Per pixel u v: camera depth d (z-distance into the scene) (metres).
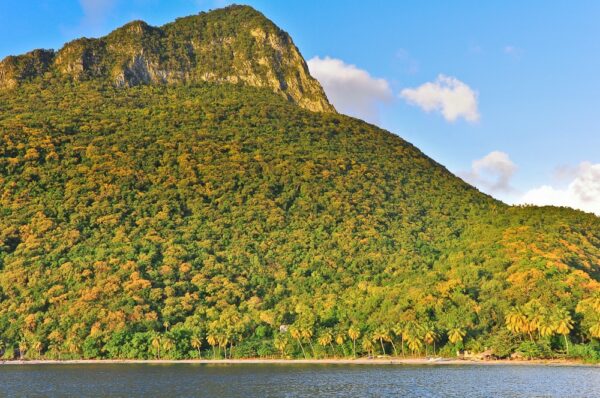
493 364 179.75
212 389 152.12
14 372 185.38
